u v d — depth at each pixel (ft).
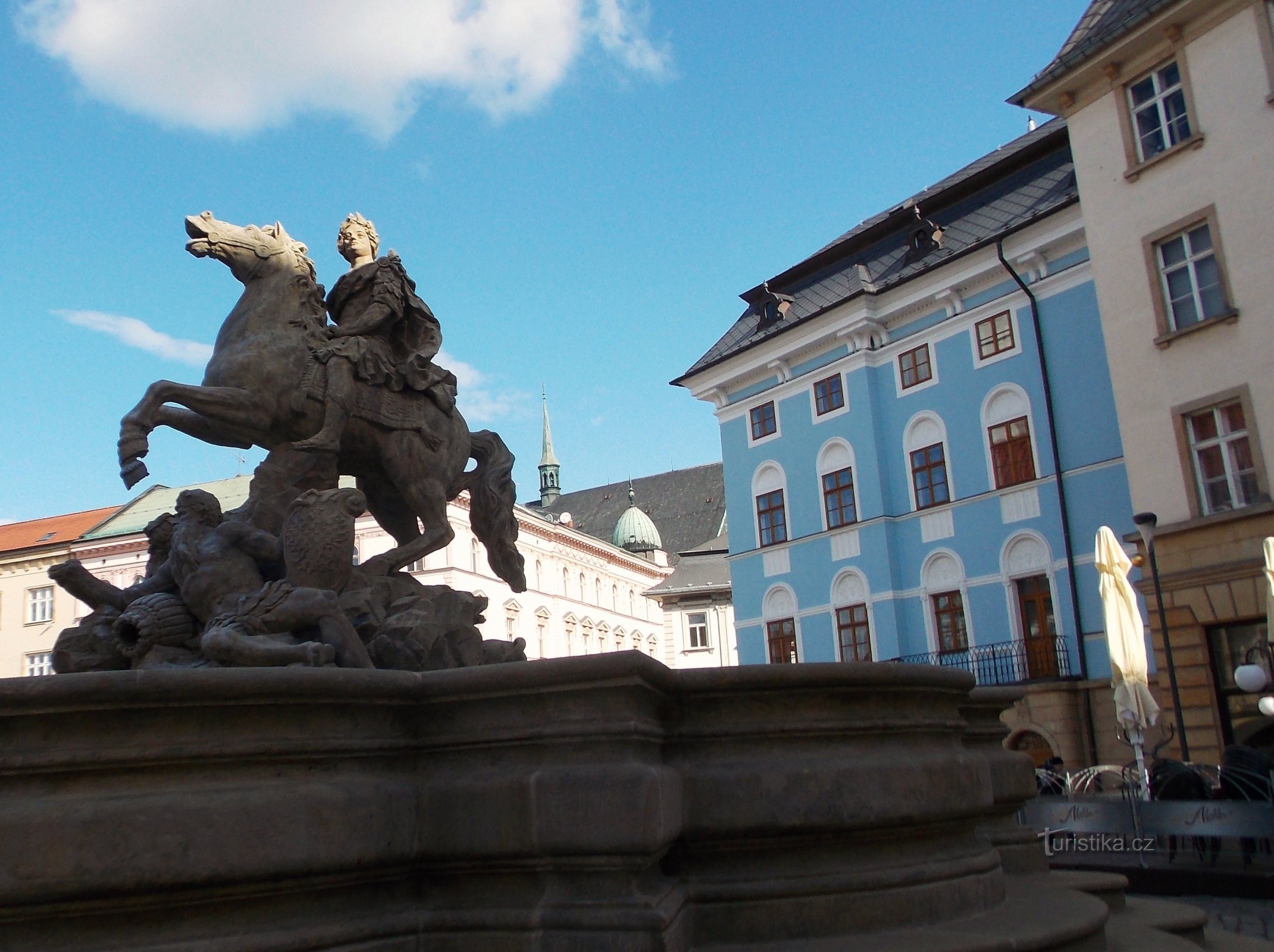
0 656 124.67
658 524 282.36
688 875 11.35
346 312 20.10
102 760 8.98
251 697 9.55
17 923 8.50
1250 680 44.86
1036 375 80.59
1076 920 12.33
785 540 96.63
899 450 89.92
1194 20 63.67
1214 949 15.38
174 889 8.81
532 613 178.19
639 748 10.57
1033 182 85.20
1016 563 80.59
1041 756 76.43
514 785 10.26
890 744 12.51
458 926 10.18
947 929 11.74
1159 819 26.50
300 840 9.37
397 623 16.93
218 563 16.60
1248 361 59.77
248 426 18.11
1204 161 62.85
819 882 11.35
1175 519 62.03
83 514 135.03
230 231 18.95
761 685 11.66
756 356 100.17
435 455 20.11
